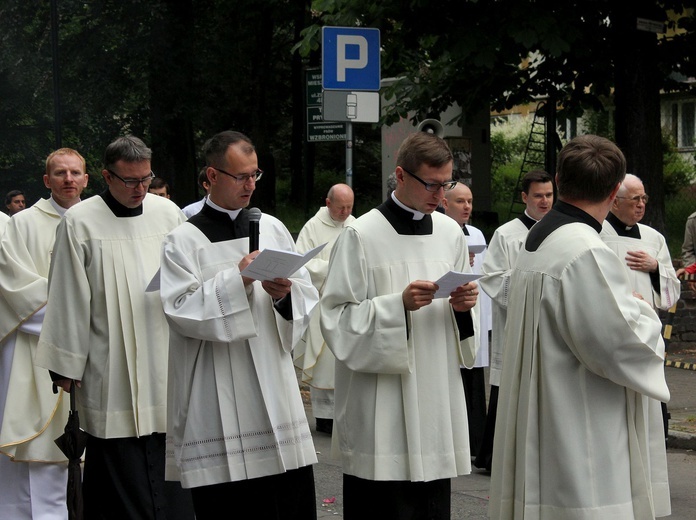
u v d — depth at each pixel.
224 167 4.97
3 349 6.82
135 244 5.98
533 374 4.18
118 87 22.36
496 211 23.41
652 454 4.36
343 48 10.07
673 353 13.79
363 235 5.04
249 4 23.02
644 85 15.03
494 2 14.09
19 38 22.33
